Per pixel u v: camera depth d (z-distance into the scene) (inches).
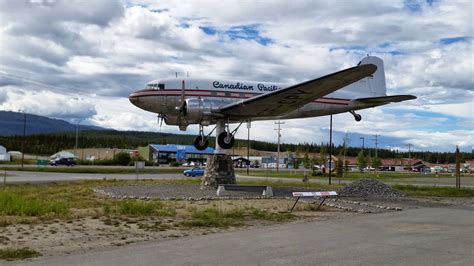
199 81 910.4
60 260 297.7
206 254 319.0
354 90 1045.2
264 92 925.8
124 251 329.4
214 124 954.7
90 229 438.0
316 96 796.0
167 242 368.5
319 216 567.8
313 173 2512.3
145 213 559.5
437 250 335.3
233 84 920.9
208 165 971.9
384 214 592.1
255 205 689.6
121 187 1031.0
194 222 486.3
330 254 319.6
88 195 856.9
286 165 4109.3
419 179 2226.9
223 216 545.6
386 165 5032.0
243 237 395.2
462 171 4389.8
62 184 1178.6
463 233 421.1
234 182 973.8
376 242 369.7
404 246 351.6
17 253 317.1
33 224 464.1
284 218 540.4
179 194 864.3
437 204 757.3
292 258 306.2
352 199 836.0
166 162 3924.7
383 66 1088.8
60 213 549.6
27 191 924.6
